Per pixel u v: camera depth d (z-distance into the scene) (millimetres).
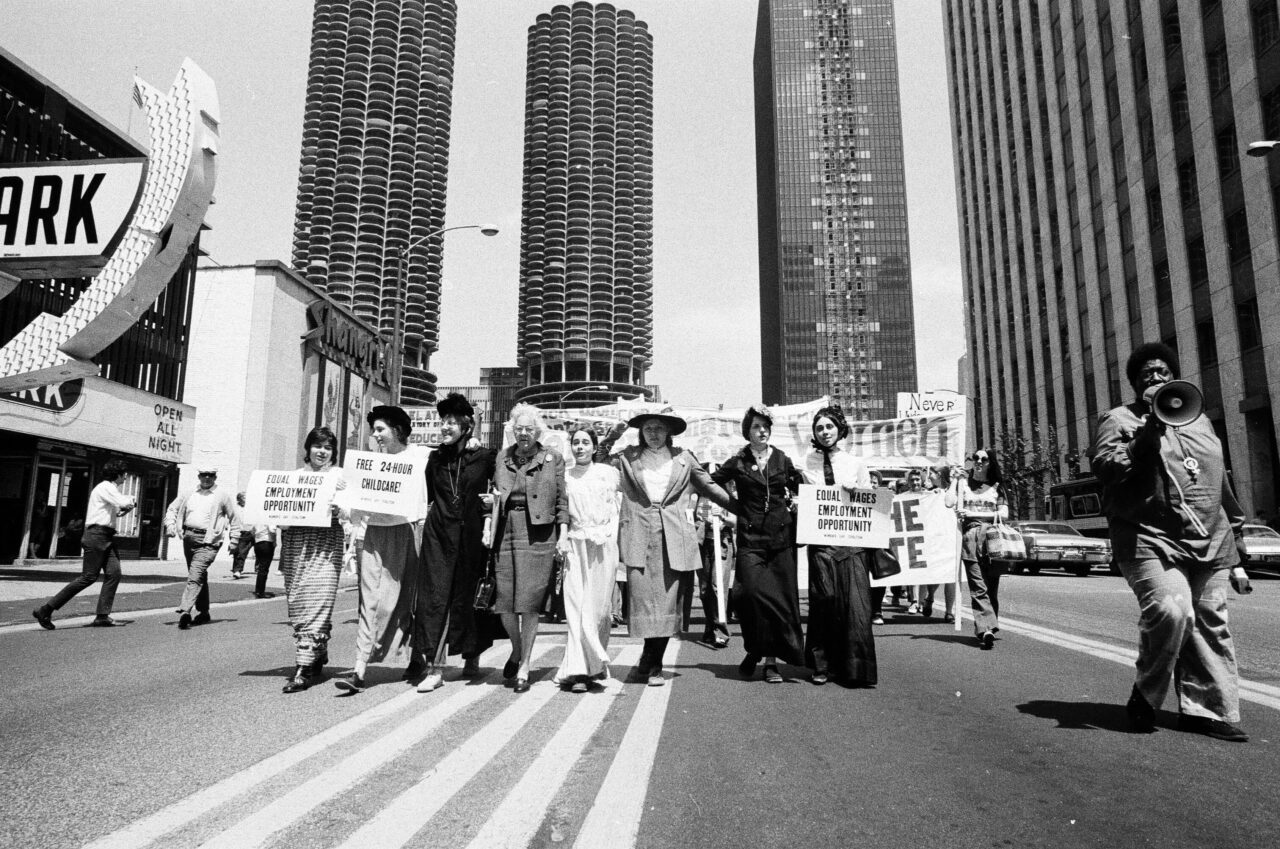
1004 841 2893
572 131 173125
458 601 5797
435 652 5668
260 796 3338
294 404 34250
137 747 4098
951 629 9398
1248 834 2963
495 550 5848
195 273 28641
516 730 4480
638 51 177125
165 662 6922
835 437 6316
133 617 10586
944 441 14531
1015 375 58094
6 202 10953
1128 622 10156
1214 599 4367
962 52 72188
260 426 31578
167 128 10883
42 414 19203
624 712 4953
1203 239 33500
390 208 106000
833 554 5922
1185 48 34625
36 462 20547
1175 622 4219
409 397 107688
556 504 5727
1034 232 55062
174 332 27219
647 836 2920
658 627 5844
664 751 4055
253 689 5695
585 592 5754
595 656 5715
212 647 7867
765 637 5875
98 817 3074
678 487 6062
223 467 31062
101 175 10906
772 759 3916
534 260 172875
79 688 5703
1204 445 4363
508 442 7980
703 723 4664
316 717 4809
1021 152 57188
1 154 18594
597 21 176750
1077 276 47688
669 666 6855
